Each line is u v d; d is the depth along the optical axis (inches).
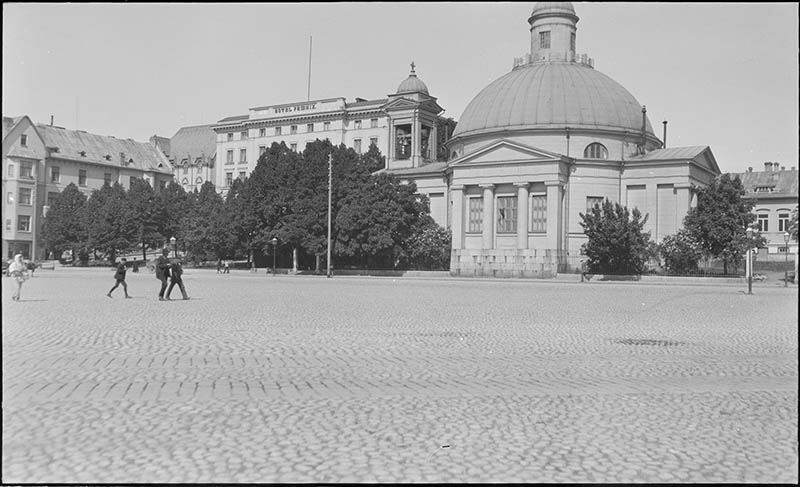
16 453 291.3
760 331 792.9
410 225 3122.5
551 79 3339.1
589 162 3078.2
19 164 4439.0
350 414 360.8
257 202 3235.7
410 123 4082.2
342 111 4638.3
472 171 3159.5
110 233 4114.2
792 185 3708.2
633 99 3378.4
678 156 3021.7
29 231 4461.1
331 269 3127.5
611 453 300.5
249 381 449.7
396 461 284.5
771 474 276.5
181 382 444.1
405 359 552.4
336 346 623.8
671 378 483.5
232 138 5157.5
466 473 272.1
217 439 311.9
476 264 3097.9
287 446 302.5
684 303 1291.8
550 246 2992.1
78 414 355.3
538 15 3553.2
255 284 1975.9
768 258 3555.6
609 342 678.5
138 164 5428.2
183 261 4109.3
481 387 439.8
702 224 2635.3
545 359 562.6
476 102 3553.2
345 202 3078.2
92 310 999.6
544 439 319.6
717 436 329.7
